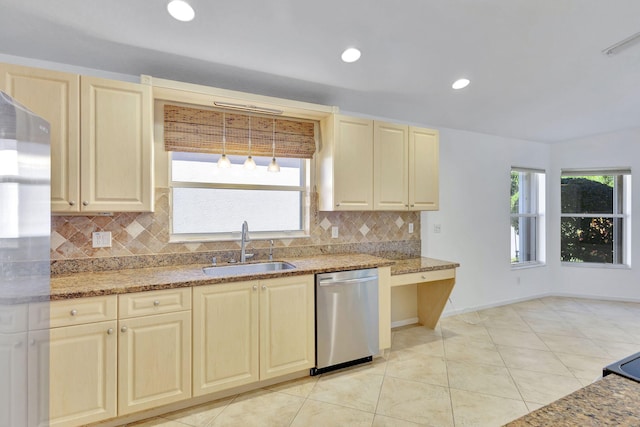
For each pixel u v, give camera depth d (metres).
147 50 2.23
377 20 2.09
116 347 1.90
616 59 2.67
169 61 2.36
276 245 3.04
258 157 3.03
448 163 3.99
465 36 2.30
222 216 2.90
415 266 3.14
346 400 2.27
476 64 2.67
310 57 2.43
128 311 1.93
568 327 3.65
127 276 2.20
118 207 2.15
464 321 3.86
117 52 2.23
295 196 3.21
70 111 2.02
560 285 4.90
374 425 2.01
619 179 4.68
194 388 2.12
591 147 4.66
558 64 2.72
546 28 2.26
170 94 2.47
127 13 1.90
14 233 1.26
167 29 2.04
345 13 2.01
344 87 2.91
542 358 2.90
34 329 1.46
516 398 2.28
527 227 4.91
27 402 1.40
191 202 2.79
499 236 4.41
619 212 4.69
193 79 2.61
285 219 3.17
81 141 2.04
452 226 4.03
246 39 2.18
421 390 2.39
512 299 4.54
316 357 2.55
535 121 3.95
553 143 4.91
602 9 2.10
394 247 3.64
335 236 3.30
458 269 4.09
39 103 1.95
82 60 2.29
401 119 3.69
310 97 3.06
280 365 2.40
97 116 2.09
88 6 1.84
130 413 1.95
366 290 2.74
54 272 2.25
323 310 2.55
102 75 2.43
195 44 2.20
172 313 2.05
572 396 0.81
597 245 4.78
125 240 2.46
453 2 1.97
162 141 2.59
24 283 1.35
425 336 3.43
